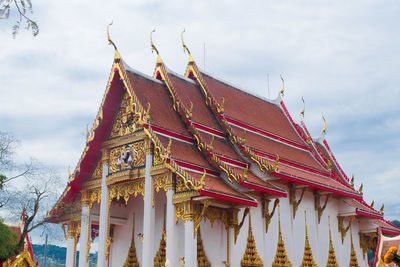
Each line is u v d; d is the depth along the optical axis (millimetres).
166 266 20859
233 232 25281
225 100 31438
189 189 23562
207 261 25297
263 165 27266
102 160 28375
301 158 33750
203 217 25344
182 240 27172
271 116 35375
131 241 30844
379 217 35719
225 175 25500
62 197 29719
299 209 30516
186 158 24781
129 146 27141
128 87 26422
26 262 23688
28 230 24016
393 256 11125
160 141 24750
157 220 29500
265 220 27453
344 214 33812
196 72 30812
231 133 28500
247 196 24609
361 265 35562
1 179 21312
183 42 31406
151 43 29109
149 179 25344
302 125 38125
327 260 32062
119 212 31391
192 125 26625
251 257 26047
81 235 28797
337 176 38281
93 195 29266
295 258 29281
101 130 28469
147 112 25125
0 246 21641
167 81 28250
